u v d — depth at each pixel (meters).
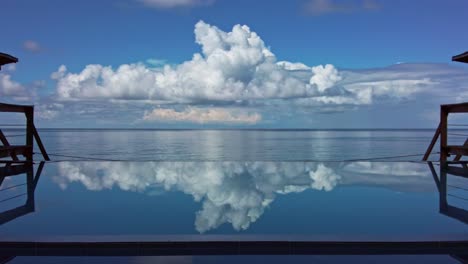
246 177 7.68
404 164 9.53
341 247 3.45
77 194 5.81
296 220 4.27
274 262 3.15
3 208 4.85
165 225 4.05
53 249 3.42
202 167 9.31
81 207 4.93
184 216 4.46
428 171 8.22
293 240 3.46
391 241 3.46
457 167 8.73
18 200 5.34
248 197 5.62
